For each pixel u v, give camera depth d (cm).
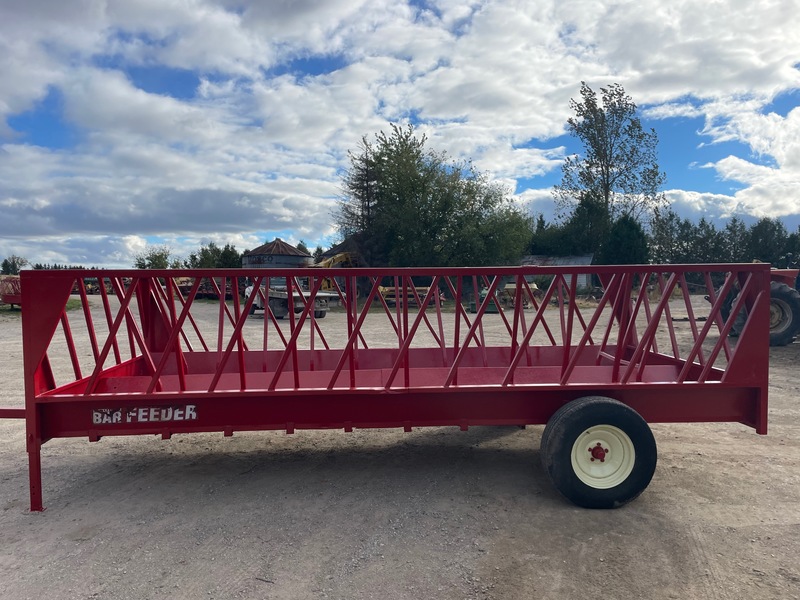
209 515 386
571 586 294
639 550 330
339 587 296
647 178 4181
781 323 1069
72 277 392
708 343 1095
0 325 1709
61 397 391
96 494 426
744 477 441
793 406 657
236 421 412
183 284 3164
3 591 296
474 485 432
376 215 3241
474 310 2048
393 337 1345
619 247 3297
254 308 2017
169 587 298
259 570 313
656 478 441
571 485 380
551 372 521
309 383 481
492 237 3000
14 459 511
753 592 287
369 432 575
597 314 407
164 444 545
